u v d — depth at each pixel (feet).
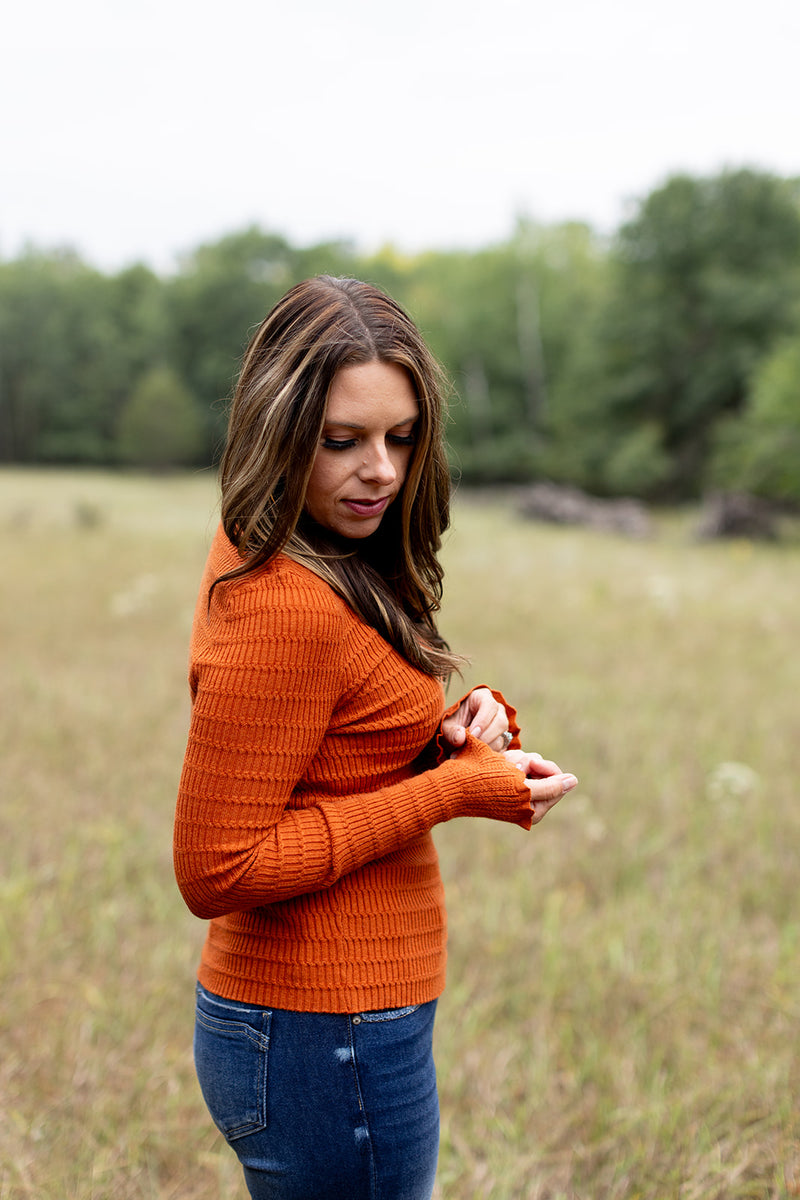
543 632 30.01
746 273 107.24
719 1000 10.12
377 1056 4.46
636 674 24.73
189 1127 8.14
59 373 192.44
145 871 12.69
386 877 4.57
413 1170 4.63
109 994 9.92
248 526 4.24
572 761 17.78
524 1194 7.57
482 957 10.92
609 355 114.32
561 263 150.20
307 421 4.21
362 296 4.41
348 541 4.72
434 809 4.41
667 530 77.05
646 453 103.65
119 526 65.82
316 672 4.18
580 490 116.47
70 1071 8.67
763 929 11.87
